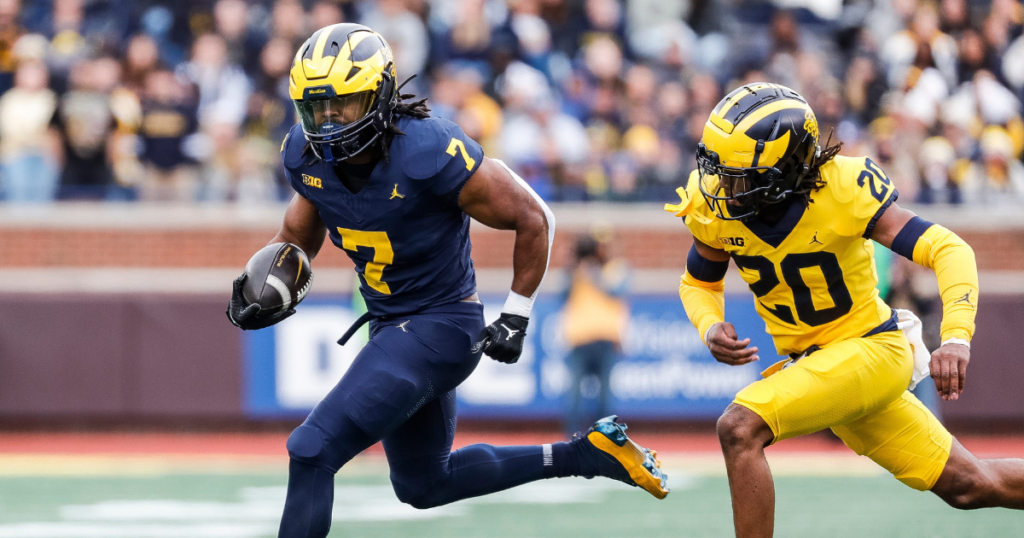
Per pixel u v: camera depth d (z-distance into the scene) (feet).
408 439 49.08
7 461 104.37
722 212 46.19
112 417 120.98
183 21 141.18
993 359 121.90
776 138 44.16
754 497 45.11
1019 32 150.30
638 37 150.92
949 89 140.97
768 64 141.59
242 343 121.08
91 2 142.00
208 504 80.74
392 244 45.32
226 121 127.24
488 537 68.03
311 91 42.42
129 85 130.21
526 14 143.64
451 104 128.36
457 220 46.60
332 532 69.51
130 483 91.35
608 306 108.06
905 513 77.36
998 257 124.98
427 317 46.70
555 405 121.80
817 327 48.21
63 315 120.88
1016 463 49.85
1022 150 140.56
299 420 120.78
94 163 124.77
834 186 45.73
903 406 49.01
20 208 123.03
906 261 97.50
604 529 71.10
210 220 124.06
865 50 146.82
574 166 128.67
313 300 121.19
